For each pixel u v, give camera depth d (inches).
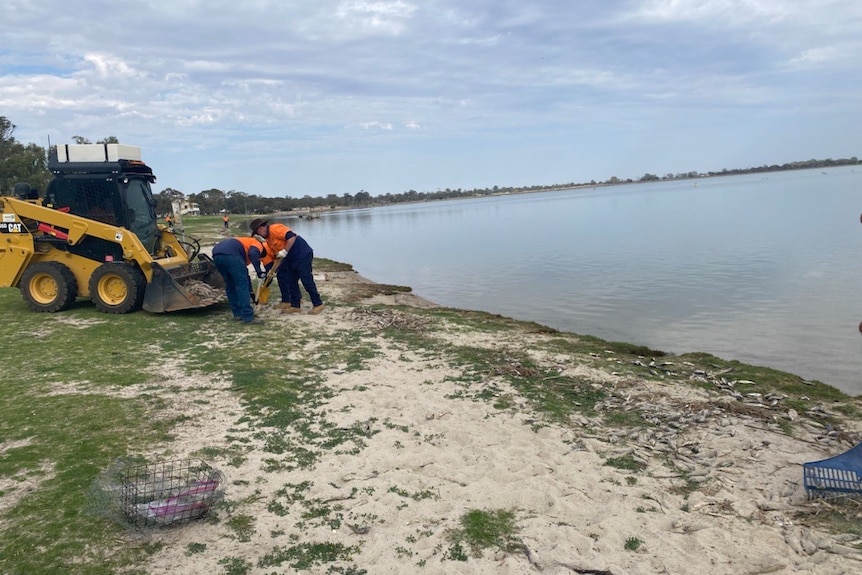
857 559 151.0
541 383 303.7
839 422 255.9
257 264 418.6
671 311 564.7
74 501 166.1
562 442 229.8
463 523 169.3
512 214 2940.5
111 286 411.5
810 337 453.4
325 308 497.4
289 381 288.7
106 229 402.0
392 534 163.2
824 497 185.6
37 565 139.2
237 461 200.4
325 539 158.9
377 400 268.2
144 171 448.8
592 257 991.6
